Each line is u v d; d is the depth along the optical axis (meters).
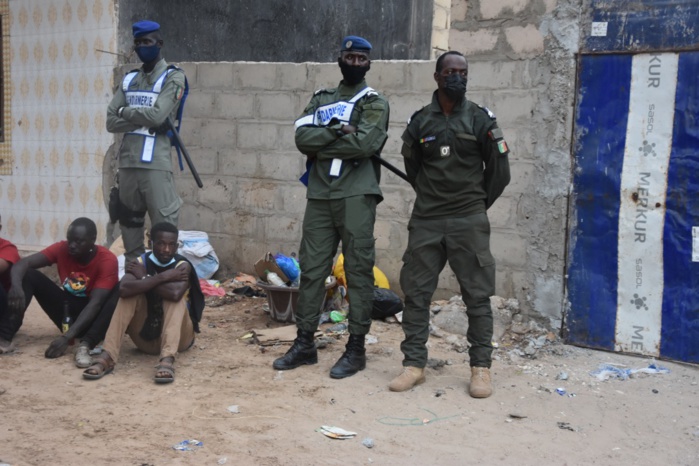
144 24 6.20
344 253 5.13
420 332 4.89
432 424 4.29
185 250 7.72
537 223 6.02
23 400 4.49
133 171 6.41
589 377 5.20
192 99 8.01
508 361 5.51
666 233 5.50
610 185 5.69
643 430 4.29
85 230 5.28
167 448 3.85
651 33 5.47
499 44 6.16
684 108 5.38
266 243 7.76
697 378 5.21
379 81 7.02
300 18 8.70
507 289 6.21
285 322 6.38
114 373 5.03
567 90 5.83
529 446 4.02
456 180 4.74
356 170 5.08
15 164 8.97
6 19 8.89
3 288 5.47
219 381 4.91
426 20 8.90
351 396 4.70
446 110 4.75
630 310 5.67
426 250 4.85
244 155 7.80
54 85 8.68
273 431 4.11
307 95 7.45
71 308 5.54
